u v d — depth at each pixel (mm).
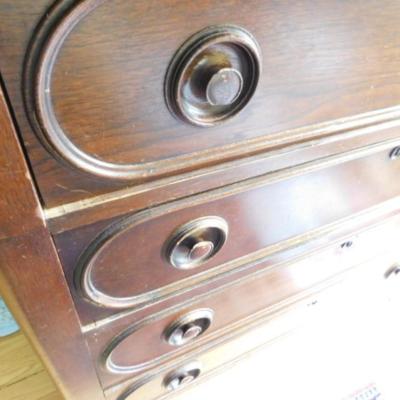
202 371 751
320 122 395
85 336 450
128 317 469
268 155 390
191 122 306
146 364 590
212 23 263
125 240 370
